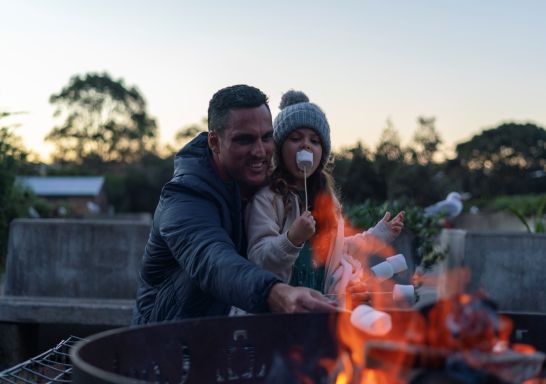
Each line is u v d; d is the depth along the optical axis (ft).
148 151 212.64
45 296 16.08
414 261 16.83
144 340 5.05
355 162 51.55
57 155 209.77
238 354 5.44
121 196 155.63
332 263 7.62
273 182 7.43
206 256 5.57
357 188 51.13
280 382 5.06
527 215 44.09
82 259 16.10
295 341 5.56
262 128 6.70
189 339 5.30
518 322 5.81
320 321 5.59
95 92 212.64
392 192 51.57
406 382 3.96
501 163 140.46
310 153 7.41
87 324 15.03
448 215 23.06
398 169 52.65
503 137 140.97
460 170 137.28
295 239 6.58
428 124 61.82
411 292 7.08
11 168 21.47
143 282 7.22
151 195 156.76
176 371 5.23
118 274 16.01
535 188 140.15
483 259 16.03
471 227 58.59
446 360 3.88
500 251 16.05
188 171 6.59
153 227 6.72
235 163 6.68
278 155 7.79
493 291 16.01
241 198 7.27
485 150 140.67
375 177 51.65
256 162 6.73
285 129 7.72
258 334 5.49
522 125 143.33
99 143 210.59
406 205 17.44
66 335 15.94
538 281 15.98
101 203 145.07
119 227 16.02
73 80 212.84
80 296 16.07
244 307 5.26
